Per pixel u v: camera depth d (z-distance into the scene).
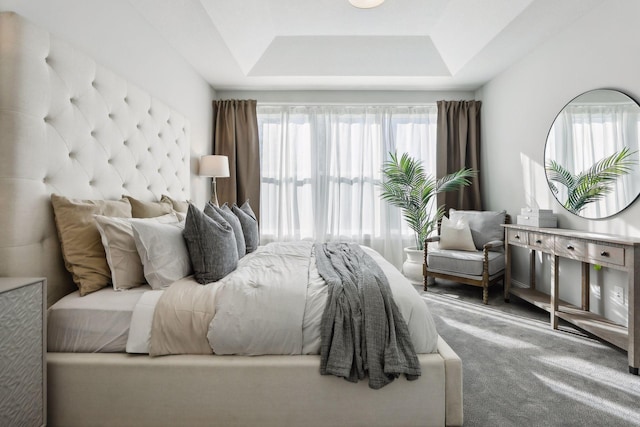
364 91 4.56
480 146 4.50
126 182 2.30
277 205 4.68
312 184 4.63
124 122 2.25
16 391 1.18
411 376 1.41
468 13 3.11
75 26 1.92
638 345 1.93
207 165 3.77
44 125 1.60
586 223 2.72
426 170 4.64
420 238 4.21
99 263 1.67
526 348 2.29
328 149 4.64
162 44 3.00
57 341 1.49
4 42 1.44
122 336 1.49
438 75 4.07
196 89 3.86
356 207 4.65
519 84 3.62
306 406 1.44
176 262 1.74
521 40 3.18
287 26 3.58
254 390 1.44
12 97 1.43
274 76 4.07
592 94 2.63
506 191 3.90
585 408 1.63
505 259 3.40
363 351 1.45
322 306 1.54
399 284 1.70
